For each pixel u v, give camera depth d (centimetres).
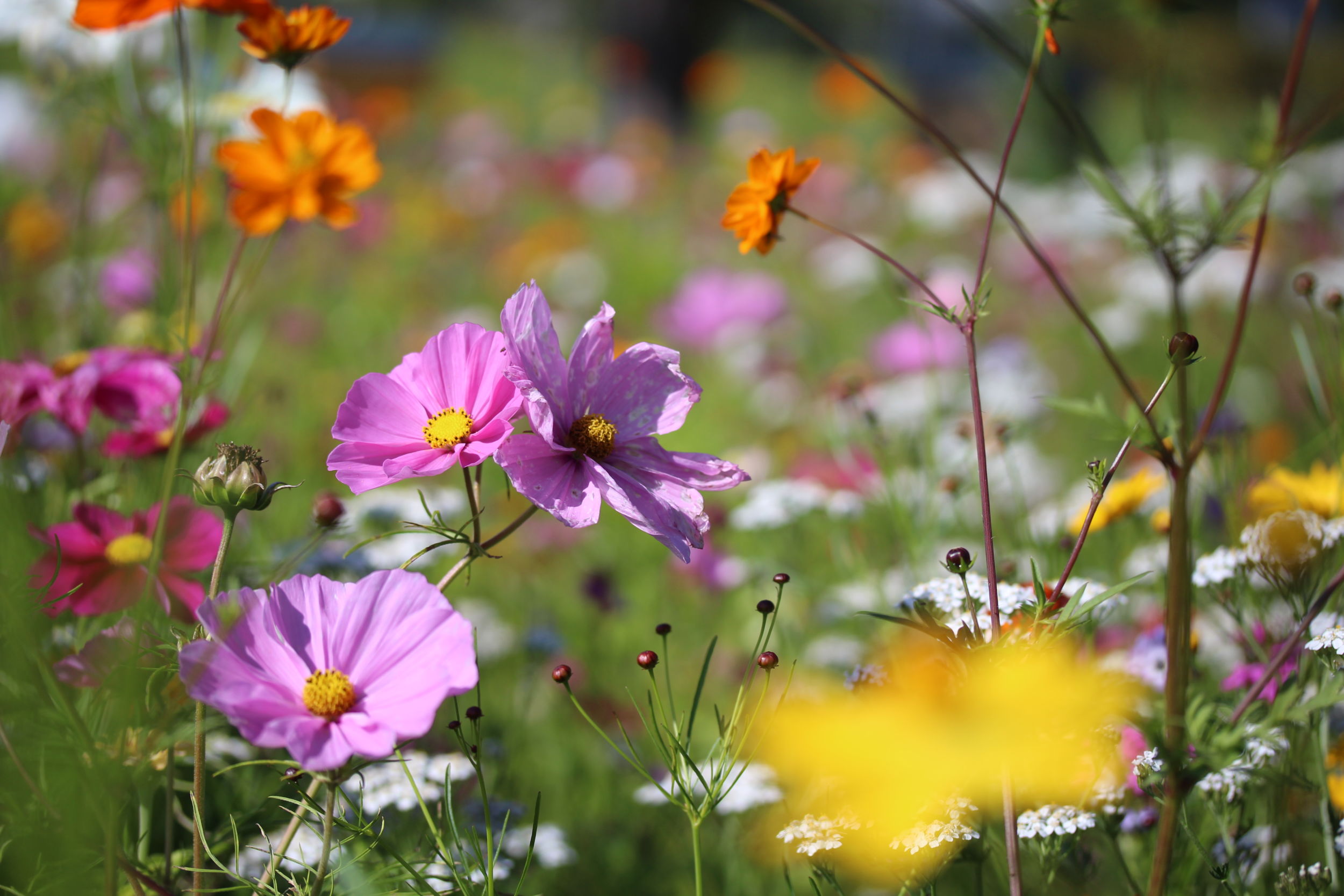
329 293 332
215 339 130
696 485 115
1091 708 114
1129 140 542
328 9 125
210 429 130
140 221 223
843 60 120
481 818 125
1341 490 129
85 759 112
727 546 200
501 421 112
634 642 177
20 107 261
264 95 176
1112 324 298
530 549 195
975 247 392
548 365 114
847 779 117
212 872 113
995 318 326
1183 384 117
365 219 365
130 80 150
